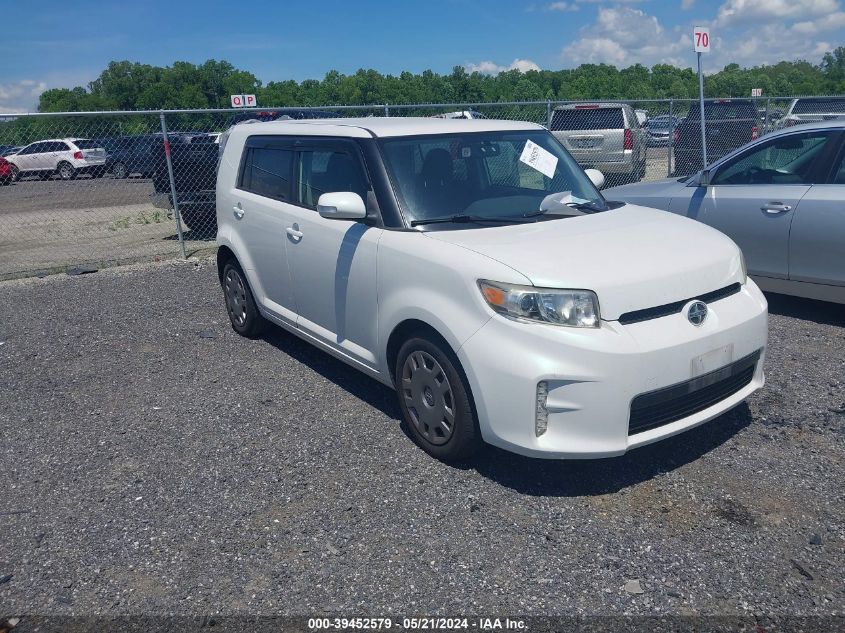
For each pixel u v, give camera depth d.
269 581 3.13
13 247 12.52
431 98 60.66
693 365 3.55
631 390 3.39
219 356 5.99
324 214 4.20
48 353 6.33
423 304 3.81
